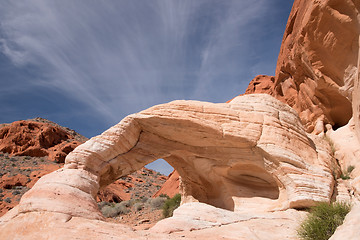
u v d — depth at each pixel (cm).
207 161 1091
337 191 991
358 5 931
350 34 1039
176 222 701
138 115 1010
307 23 1221
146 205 2064
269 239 623
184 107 1030
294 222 763
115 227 624
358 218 427
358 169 1073
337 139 1305
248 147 1028
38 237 545
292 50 1672
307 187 907
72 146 5506
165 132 1034
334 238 426
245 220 767
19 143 5209
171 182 2895
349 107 1451
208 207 802
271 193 1066
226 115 1045
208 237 615
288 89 2039
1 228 602
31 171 4375
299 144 1076
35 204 657
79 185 779
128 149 1009
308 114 1667
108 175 968
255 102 1151
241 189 1083
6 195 3512
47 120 8194
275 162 973
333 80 1296
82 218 644
